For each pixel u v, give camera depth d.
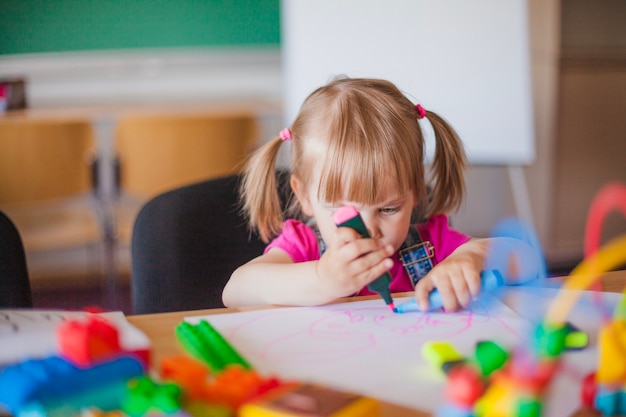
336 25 2.39
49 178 2.35
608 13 2.92
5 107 2.64
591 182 2.98
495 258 0.83
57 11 2.87
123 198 2.78
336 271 0.73
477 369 0.49
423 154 1.03
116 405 0.48
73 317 0.66
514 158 2.41
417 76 2.38
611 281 0.82
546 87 2.84
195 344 0.61
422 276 1.02
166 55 2.97
